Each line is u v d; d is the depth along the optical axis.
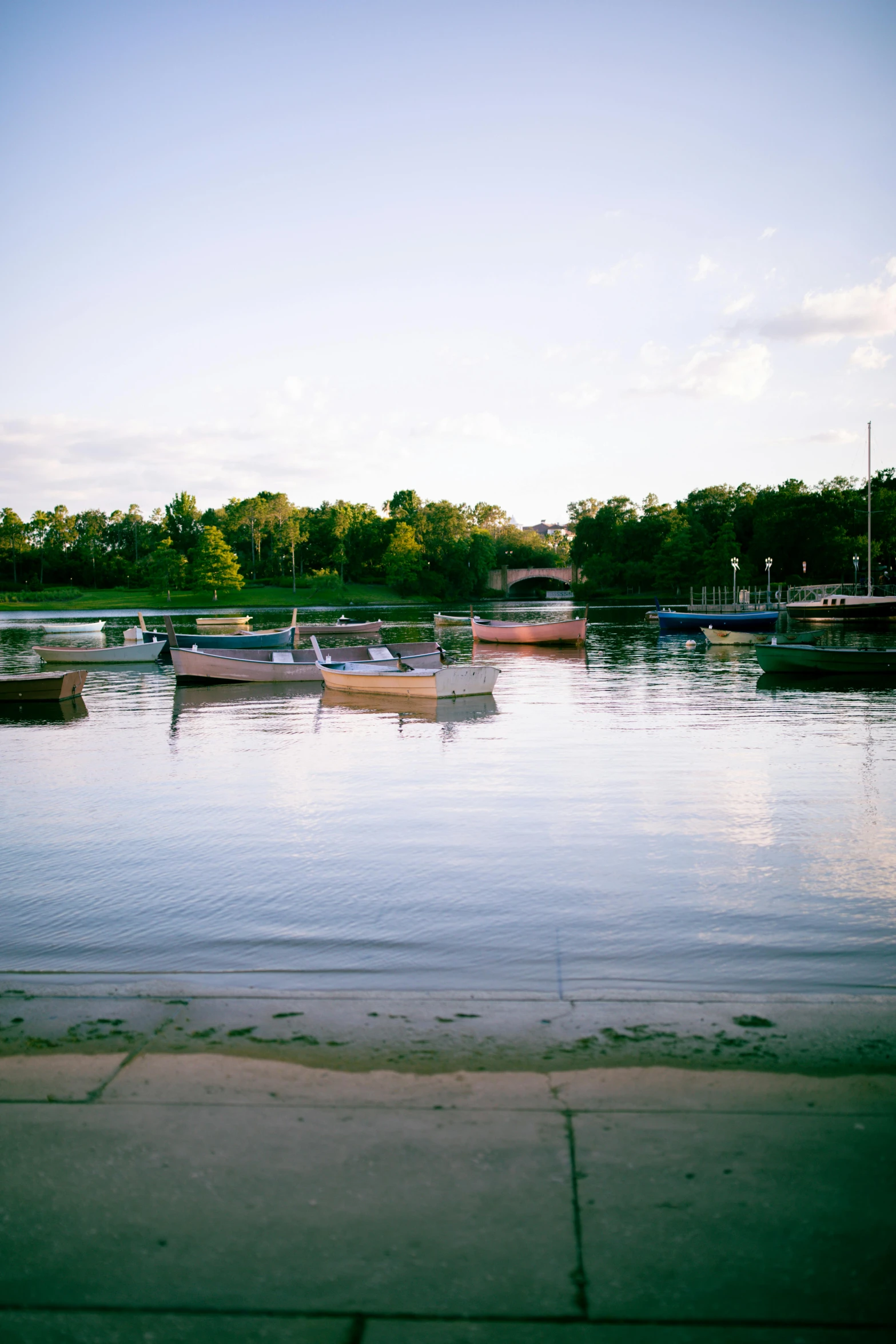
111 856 11.20
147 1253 3.24
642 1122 4.10
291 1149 3.89
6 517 174.75
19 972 7.24
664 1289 3.03
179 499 183.62
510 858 10.88
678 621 62.69
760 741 19.69
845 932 8.23
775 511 122.69
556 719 23.77
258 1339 2.85
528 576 168.62
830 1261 3.14
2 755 19.48
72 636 68.75
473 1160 3.78
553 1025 5.50
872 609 63.66
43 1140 3.99
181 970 7.41
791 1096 4.37
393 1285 3.07
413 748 19.48
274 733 22.34
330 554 165.38
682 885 9.71
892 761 17.16
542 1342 2.81
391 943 8.08
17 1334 2.88
